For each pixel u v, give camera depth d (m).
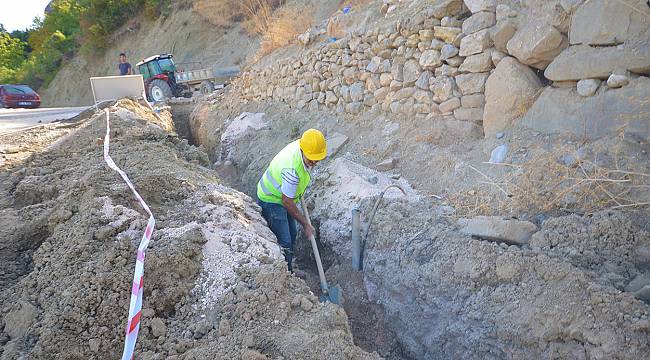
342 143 6.44
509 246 3.45
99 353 2.58
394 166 5.50
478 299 3.22
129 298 2.81
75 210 3.63
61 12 35.91
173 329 2.79
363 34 6.51
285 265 3.18
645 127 3.68
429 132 5.52
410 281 3.76
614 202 3.50
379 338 3.93
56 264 3.05
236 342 2.59
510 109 4.74
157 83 14.80
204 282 3.09
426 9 5.63
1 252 3.35
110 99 10.12
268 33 11.35
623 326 2.58
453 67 5.35
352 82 6.88
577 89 4.19
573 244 3.28
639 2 3.75
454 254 3.55
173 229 3.43
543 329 2.80
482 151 4.86
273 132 8.24
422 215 4.30
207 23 22.53
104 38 28.73
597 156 3.81
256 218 4.35
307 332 2.67
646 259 3.06
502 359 3.00
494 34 4.87
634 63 3.76
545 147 4.27
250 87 10.17
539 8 4.58
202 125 11.25
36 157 5.40
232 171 8.30
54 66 33.50
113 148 5.51
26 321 2.69
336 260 4.81
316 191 5.55
